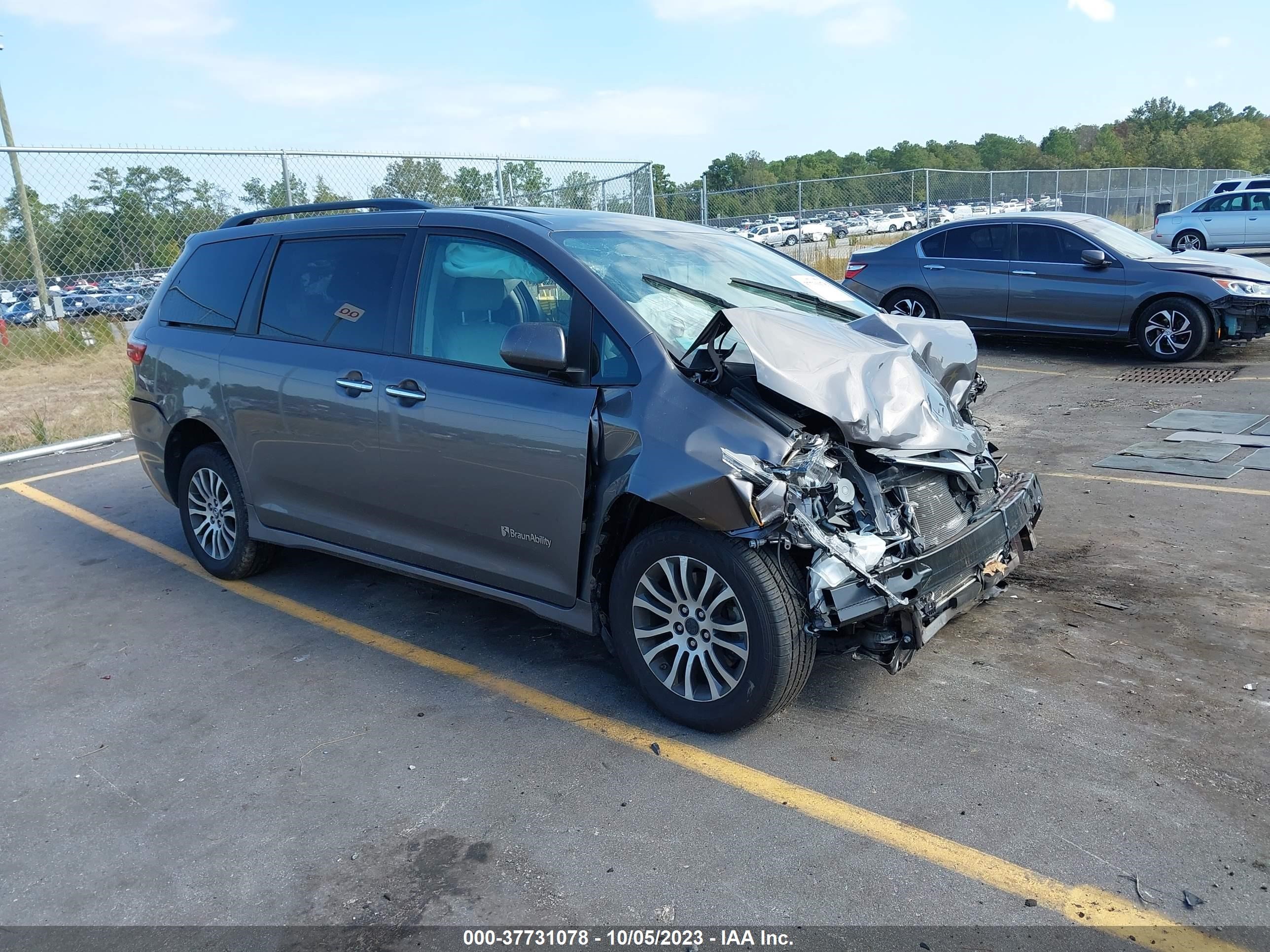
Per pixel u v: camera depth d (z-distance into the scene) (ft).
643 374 11.32
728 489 10.23
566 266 12.22
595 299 11.85
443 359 13.16
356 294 14.44
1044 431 25.57
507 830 9.88
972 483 12.07
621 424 11.23
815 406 10.46
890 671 10.99
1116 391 29.84
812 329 11.73
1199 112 361.30
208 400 16.38
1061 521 18.21
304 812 10.40
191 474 17.46
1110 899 8.43
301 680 13.55
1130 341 34.71
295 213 16.71
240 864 9.57
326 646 14.62
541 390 11.99
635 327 11.57
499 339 12.67
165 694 13.33
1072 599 14.67
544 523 12.05
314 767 11.27
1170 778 10.06
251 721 12.44
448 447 12.80
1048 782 10.12
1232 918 8.13
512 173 41.98
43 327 39.50
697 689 11.52
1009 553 12.85
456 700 12.73
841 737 11.24
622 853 9.41
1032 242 36.47
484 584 13.19
